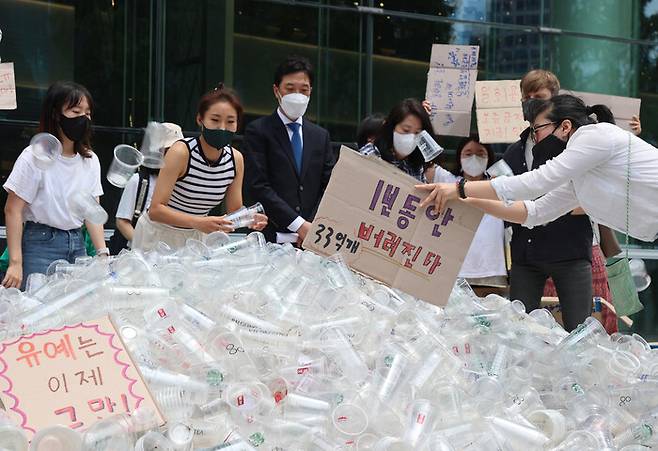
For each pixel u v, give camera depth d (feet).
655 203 13.17
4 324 9.96
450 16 30.48
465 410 9.11
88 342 8.77
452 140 29.94
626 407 10.17
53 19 26.11
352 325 10.32
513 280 18.47
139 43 26.94
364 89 29.45
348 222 12.16
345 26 29.22
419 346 10.08
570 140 13.38
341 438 8.23
